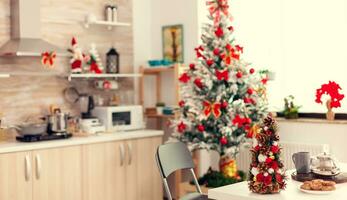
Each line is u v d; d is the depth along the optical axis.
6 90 4.70
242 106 4.23
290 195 2.49
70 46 5.14
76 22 5.18
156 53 5.73
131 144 4.84
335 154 4.48
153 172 5.02
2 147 4.03
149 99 5.76
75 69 4.97
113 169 4.70
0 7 4.64
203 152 5.27
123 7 5.57
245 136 4.29
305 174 2.89
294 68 4.98
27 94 4.83
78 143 4.43
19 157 4.09
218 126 4.30
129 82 5.61
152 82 5.76
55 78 5.03
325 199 2.40
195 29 5.31
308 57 4.87
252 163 2.56
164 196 5.61
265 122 2.58
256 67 5.26
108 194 4.67
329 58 4.73
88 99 5.09
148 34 5.76
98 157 4.59
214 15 4.33
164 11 5.61
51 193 4.29
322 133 4.57
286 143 4.69
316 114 4.81
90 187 4.54
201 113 4.26
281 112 5.02
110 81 5.28
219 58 4.26
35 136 4.38
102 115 5.03
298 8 4.92
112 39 5.48
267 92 5.14
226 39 4.29
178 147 3.68
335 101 4.37
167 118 5.56
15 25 4.65
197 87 4.33
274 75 4.91
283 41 5.05
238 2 5.38
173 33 5.52
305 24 4.88
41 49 4.53
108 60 5.28
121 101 5.54
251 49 5.29
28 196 4.14
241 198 2.49
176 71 5.06
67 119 4.82
